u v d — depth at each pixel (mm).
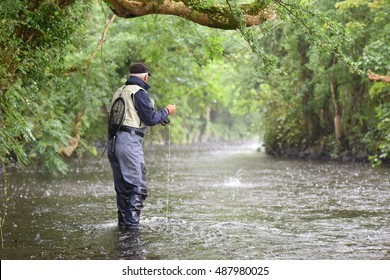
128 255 7520
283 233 8922
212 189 15094
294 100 28469
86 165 24031
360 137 25578
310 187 15352
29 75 9086
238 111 32531
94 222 10000
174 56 18062
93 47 19016
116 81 19656
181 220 10156
